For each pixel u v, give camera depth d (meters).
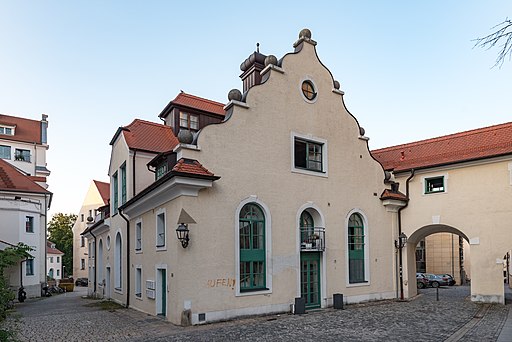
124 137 21.00
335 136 19.17
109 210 25.53
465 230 19.59
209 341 11.02
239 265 14.95
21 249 25.22
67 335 12.09
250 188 15.67
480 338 11.32
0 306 9.71
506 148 18.95
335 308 17.22
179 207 13.84
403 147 23.89
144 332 12.39
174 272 13.81
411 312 16.25
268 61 17.39
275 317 15.00
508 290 28.88
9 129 48.31
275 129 16.84
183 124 21.55
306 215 17.89
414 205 21.28
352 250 19.28
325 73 19.23
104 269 26.22
